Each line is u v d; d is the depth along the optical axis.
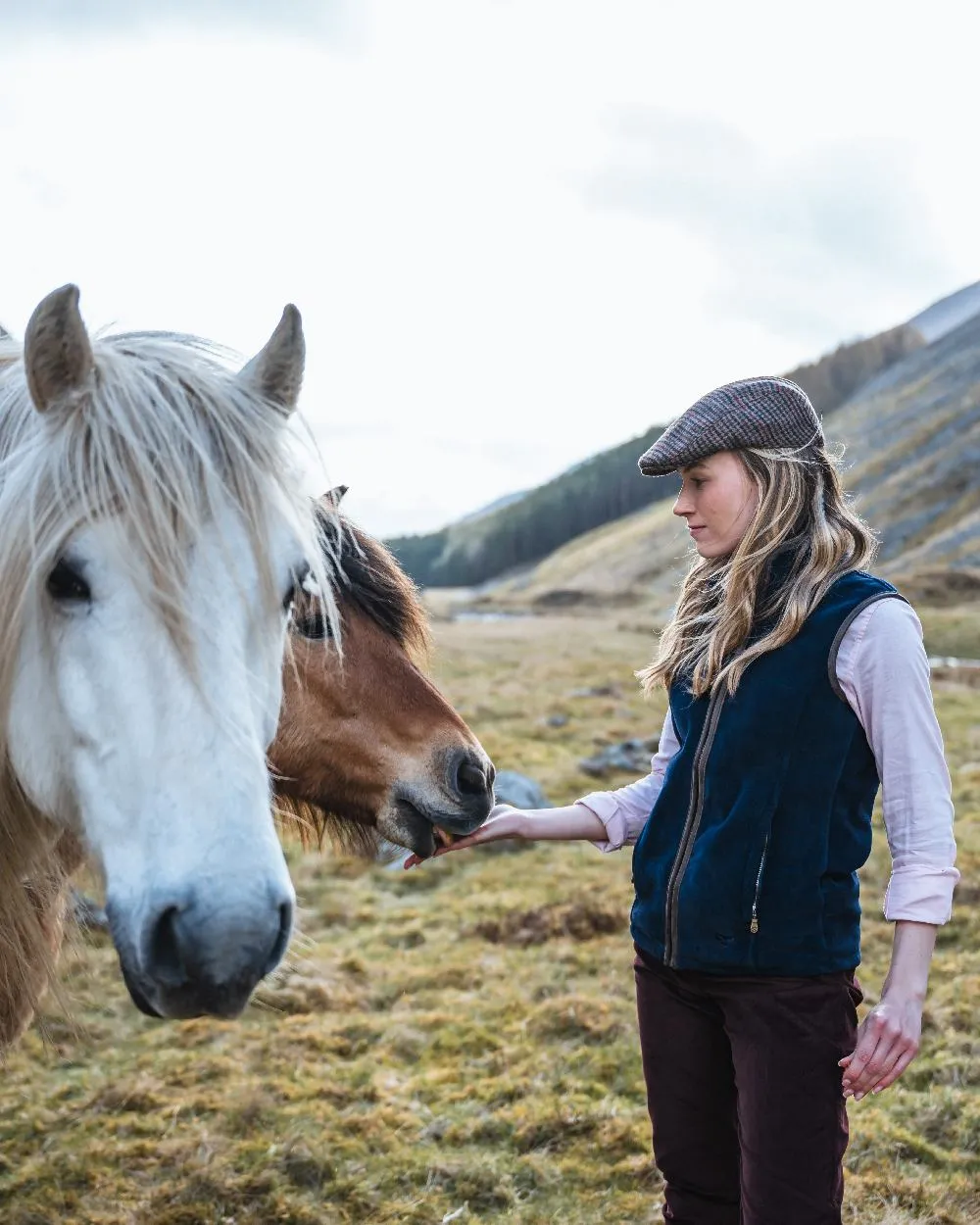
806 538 1.83
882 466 71.88
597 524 116.69
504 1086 3.82
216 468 1.65
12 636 1.65
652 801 2.23
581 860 6.97
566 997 4.56
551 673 18.89
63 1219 3.05
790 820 1.75
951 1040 4.05
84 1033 4.21
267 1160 3.32
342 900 6.20
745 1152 1.81
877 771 1.82
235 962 1.47
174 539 1.56
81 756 1.63
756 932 1.75
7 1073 3.90
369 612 2.83
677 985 1.94
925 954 1.68
